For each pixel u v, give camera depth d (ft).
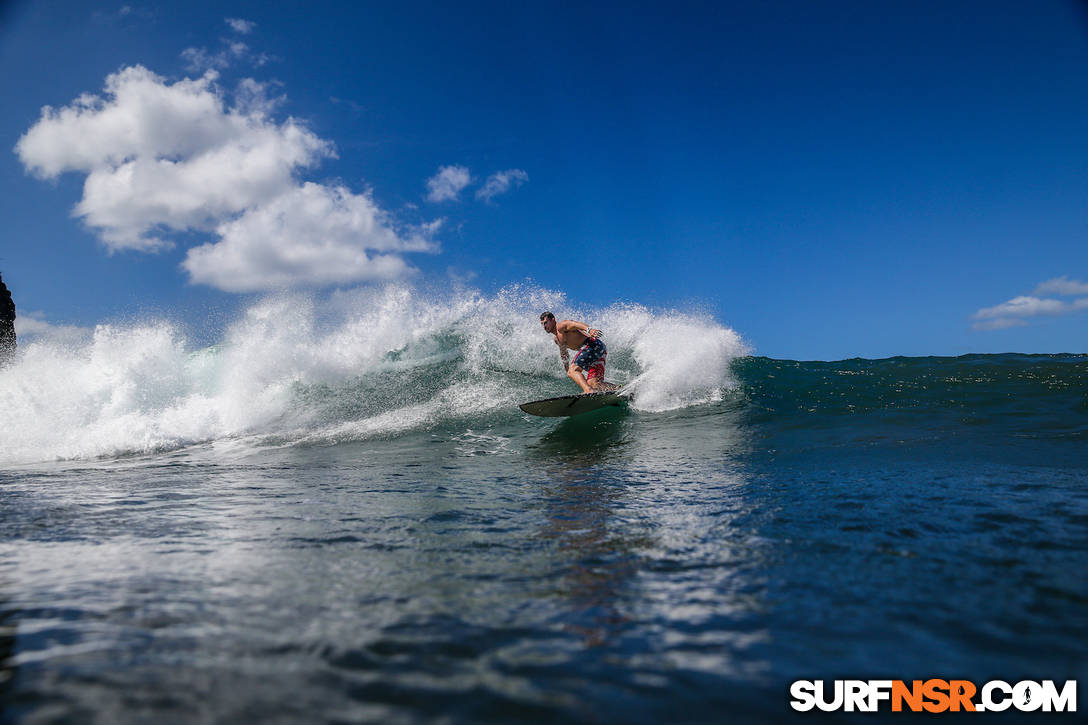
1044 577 6.70
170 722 4.09
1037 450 14.69
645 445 19.65
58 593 6.99
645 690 4.51
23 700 4.42
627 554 8.27
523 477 15.37
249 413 28.37
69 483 17.07
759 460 15.70
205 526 10.71
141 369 30.32
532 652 5.21
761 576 7.11
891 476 12.57
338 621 6.00
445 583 7.23
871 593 6.42
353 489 14.35
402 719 4.14
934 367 28.40
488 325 37.01
